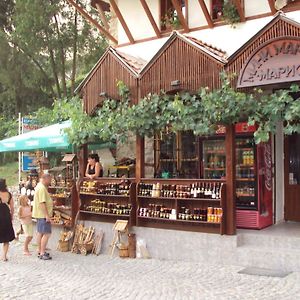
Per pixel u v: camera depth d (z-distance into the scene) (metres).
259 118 8.65
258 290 7.33
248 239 9.41
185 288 7.61
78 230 11.53
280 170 11.05
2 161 27.86
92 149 14.49
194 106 9.39
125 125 10.38
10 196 10.62
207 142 10.95
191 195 9.78
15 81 24.66
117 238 10.83
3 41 23.84
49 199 10.77
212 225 9.53
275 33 8.70
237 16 11.01
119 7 13.43
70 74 26.55
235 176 9.47
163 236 10.16
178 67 9.98
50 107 25.58
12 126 23.06
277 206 10.84
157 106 10.04
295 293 7.10
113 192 10.98
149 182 10.55
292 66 8.16
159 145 12.50
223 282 7.90
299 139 11.01
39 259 10.53
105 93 11.20
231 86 9.16
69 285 8.06
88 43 23.30
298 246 8.87
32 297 7.35
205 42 11.24
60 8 22.44
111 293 7.46
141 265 9.59
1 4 26.33
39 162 15.05
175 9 12.18
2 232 10.25
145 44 12.78
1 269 9.50
